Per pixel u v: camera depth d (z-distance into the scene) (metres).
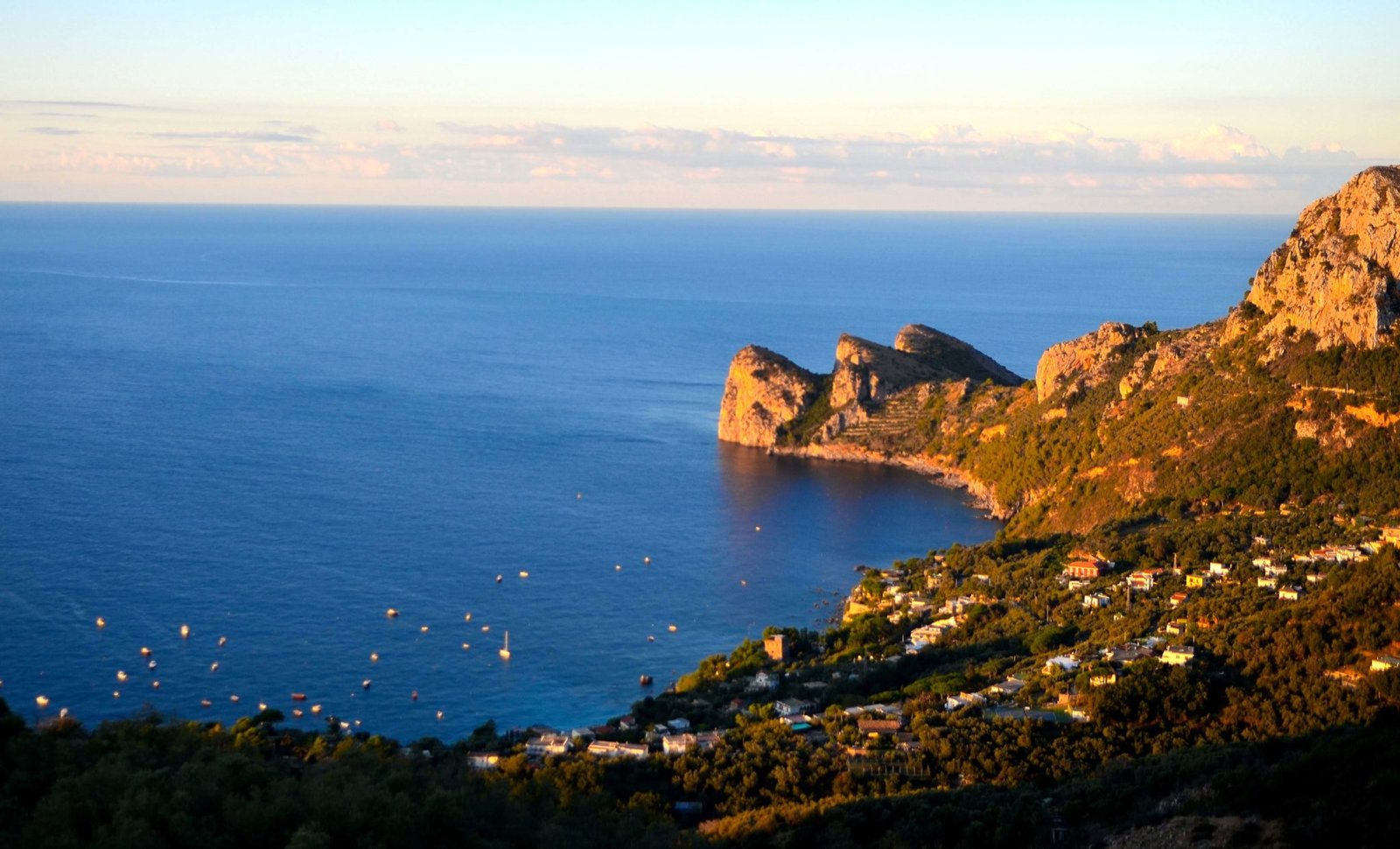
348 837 100.06
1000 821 119.12
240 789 106.31
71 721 127.94
